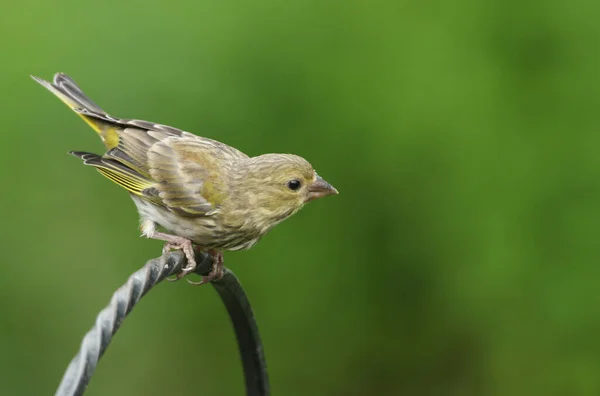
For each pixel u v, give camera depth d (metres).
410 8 13.27
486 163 13.20
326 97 13.07
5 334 12.70
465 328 13.60
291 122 13.05
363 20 13.20
